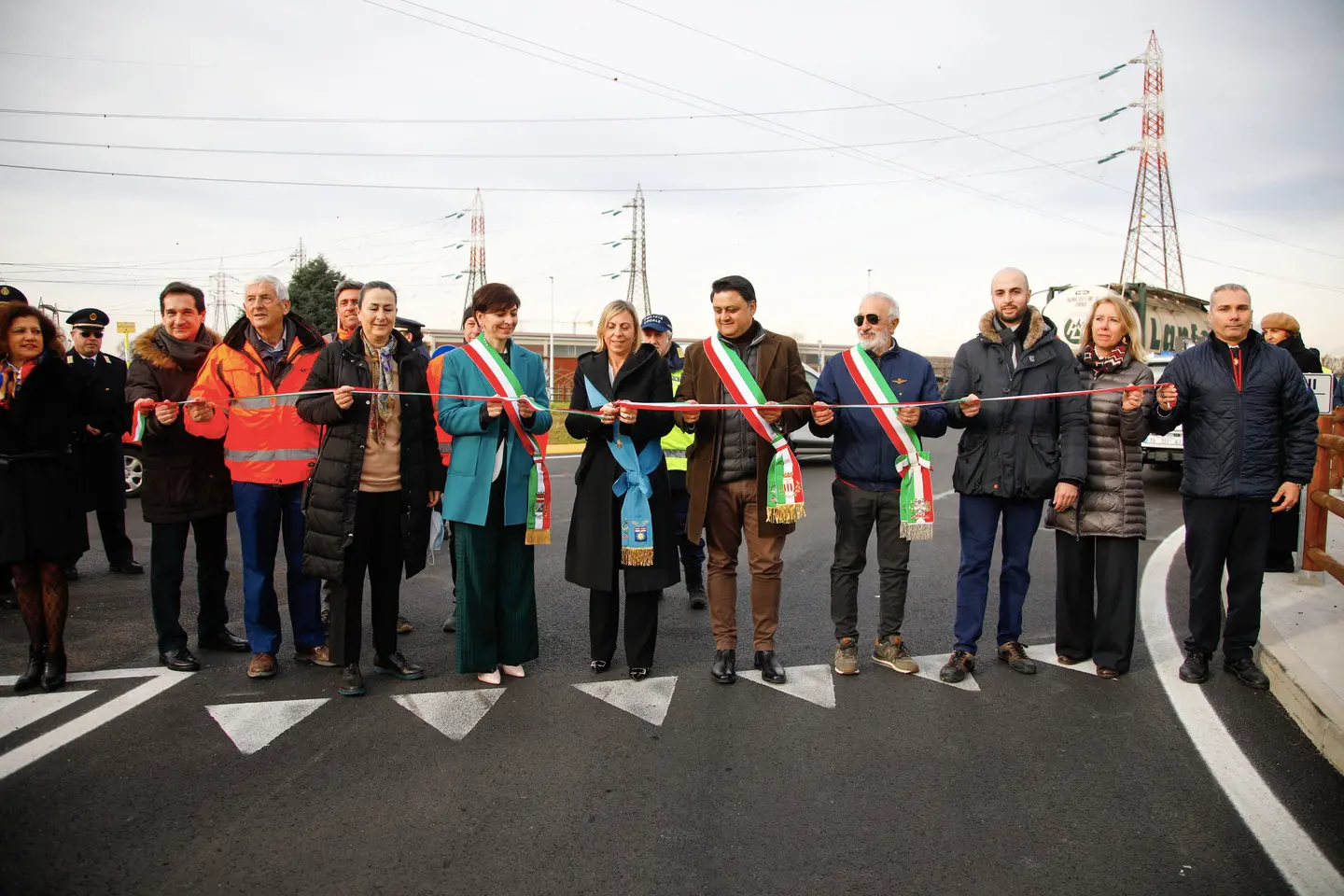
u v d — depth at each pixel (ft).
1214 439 13.43
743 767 10.78
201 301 15.02
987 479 13.84
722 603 13.94
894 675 14.15
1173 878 8.41
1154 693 13.32
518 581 13.85
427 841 9.01
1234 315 13.24
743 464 13.76
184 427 14.17
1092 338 14.20
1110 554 13.91
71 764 10.69
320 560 12.88
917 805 9.84
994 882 8.34
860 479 14.01
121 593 19.16
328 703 12.81
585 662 14.83
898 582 14.21
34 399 12.65
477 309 13.85
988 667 14.52
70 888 8.08
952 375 14.39
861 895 8.11
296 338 14.99
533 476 13.78
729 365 13.66
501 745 11.39
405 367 13.80
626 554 13.44
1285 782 10.43
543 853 8.80
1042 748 11.38
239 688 13.41
